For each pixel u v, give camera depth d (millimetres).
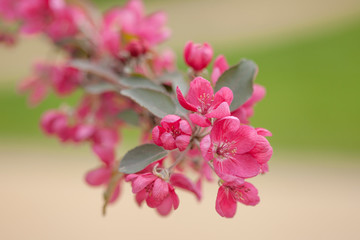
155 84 533
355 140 2291
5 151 2303
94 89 567
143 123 568
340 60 2982
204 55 517
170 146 454
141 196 488
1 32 669
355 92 2586
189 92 471
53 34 635
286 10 4324
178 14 4473
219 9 4582
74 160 2176
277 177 1956
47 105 2705
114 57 591
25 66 3264
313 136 2289
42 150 2334
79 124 616
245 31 3812
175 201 468
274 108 2498
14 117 2715
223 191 465
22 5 637
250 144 462
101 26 629
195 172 539
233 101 490
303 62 2996
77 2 632
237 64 497
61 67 637
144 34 598
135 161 469
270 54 3188
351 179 1909
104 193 498
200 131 477
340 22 3668
